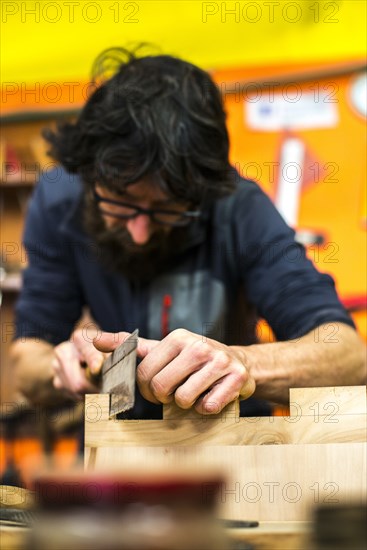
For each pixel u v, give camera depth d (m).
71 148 1.30
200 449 0.89
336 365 1.16
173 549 0.49
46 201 1.54
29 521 0.70
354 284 2.62
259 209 1.42
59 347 1.32
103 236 1.33
